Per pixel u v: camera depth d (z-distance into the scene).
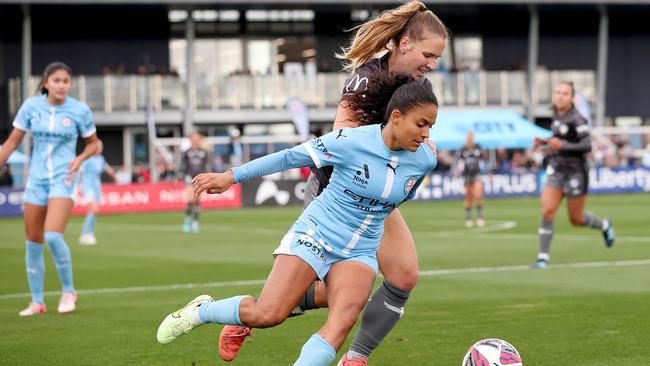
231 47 73.56
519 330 13.77
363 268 9.41
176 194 54.97
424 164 9.45
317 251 9.32
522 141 56.88
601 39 72.81
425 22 10.20
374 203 9.36
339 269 9.41
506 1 68.31
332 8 67.12
